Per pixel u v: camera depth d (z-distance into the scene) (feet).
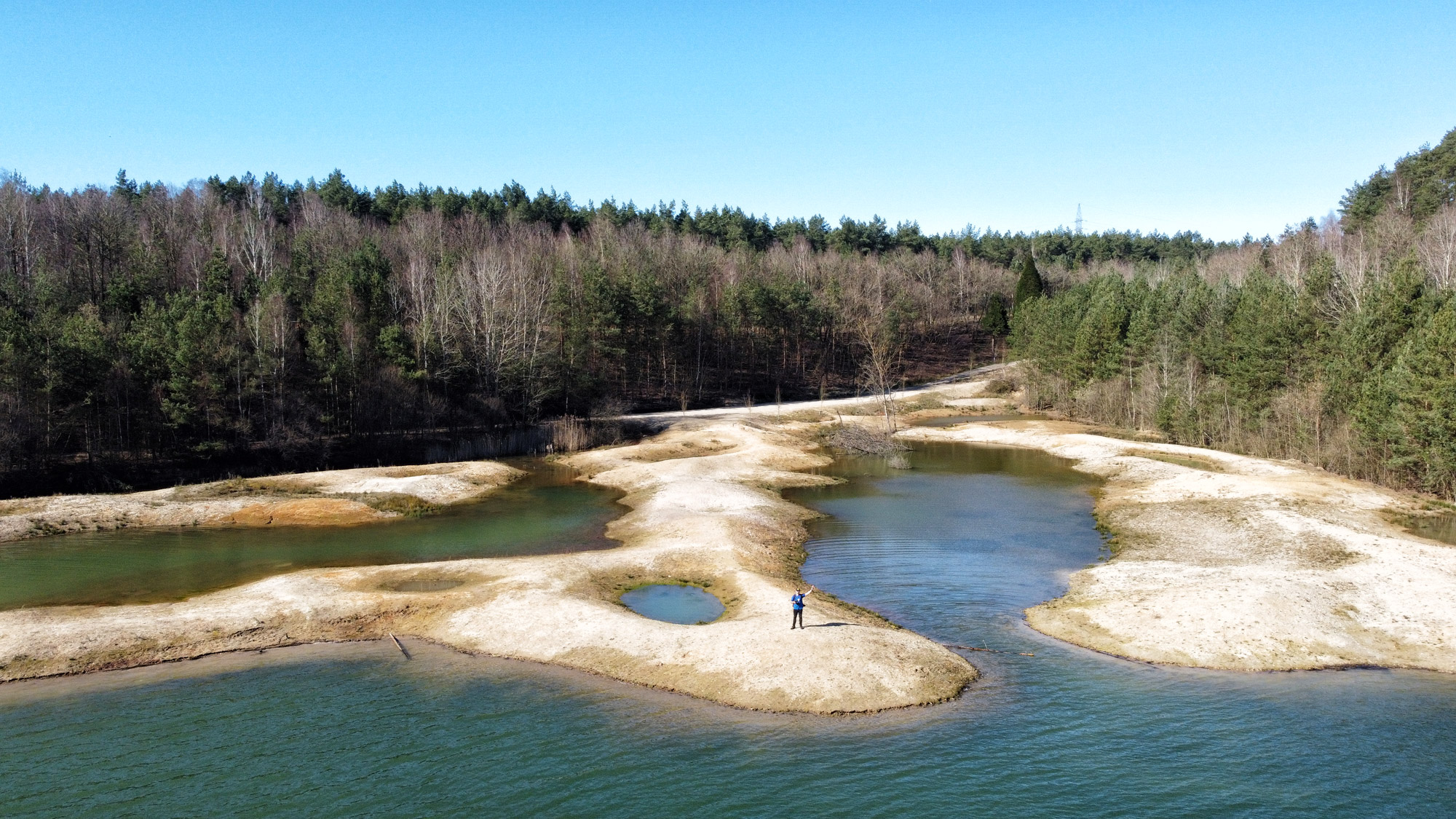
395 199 515.50
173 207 385.29
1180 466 223.10
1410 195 395.75
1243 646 101.96
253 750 79.41
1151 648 103.14
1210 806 68.64
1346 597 116.98
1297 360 234.38
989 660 100.63
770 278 467.52
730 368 435.12
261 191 457.27
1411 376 176.96
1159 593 120.78
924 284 558.97
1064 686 92.84
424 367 279.28
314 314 270.87
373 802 70.13
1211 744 79.15
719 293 440.45
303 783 73.26
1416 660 99.09
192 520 179.01
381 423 263.90
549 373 300.61
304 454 239.50
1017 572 138.62
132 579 136.67
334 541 164.55
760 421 329.93
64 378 205.87
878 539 162.81
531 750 79.20
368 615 116.26
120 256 315.17
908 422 350.64
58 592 129.39
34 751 79.25
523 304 317.63
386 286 314.14
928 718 85.10
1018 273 629.10
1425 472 178.50
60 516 173.99
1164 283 373.20
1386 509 169.17
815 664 94.63
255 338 243.81
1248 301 261.85
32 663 99.35
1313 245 399.24
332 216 424.46
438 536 168.66
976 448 293.64
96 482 207.21
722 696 90.27
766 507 185.26
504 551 156.46
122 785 72.90
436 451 257.96
